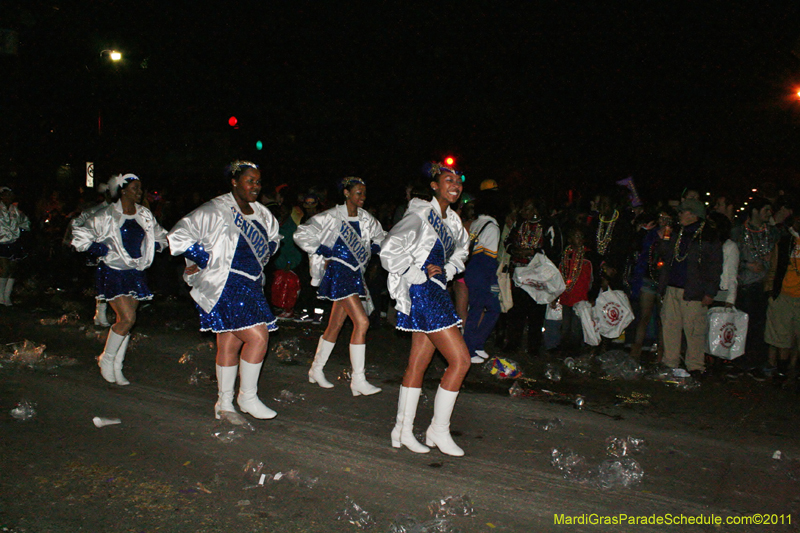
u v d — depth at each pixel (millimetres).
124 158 18797
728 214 7977
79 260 12016
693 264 6770
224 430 4668
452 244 4613
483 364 7141
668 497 3941
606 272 7484
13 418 4875
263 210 5141
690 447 4805
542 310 7613
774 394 6285
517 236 7473
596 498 3889
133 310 5809
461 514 3604
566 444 4785
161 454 4301
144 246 5785
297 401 5613
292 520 3465
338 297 5793
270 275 10031
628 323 7309
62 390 5617
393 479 4051
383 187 18312
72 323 8562
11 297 10586
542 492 3943
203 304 4773
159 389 5793
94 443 4457
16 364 6363
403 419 4539
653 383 6602
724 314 6879
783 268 6703
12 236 9695
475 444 4730
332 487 3898
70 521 3377
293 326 9133
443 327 4336
